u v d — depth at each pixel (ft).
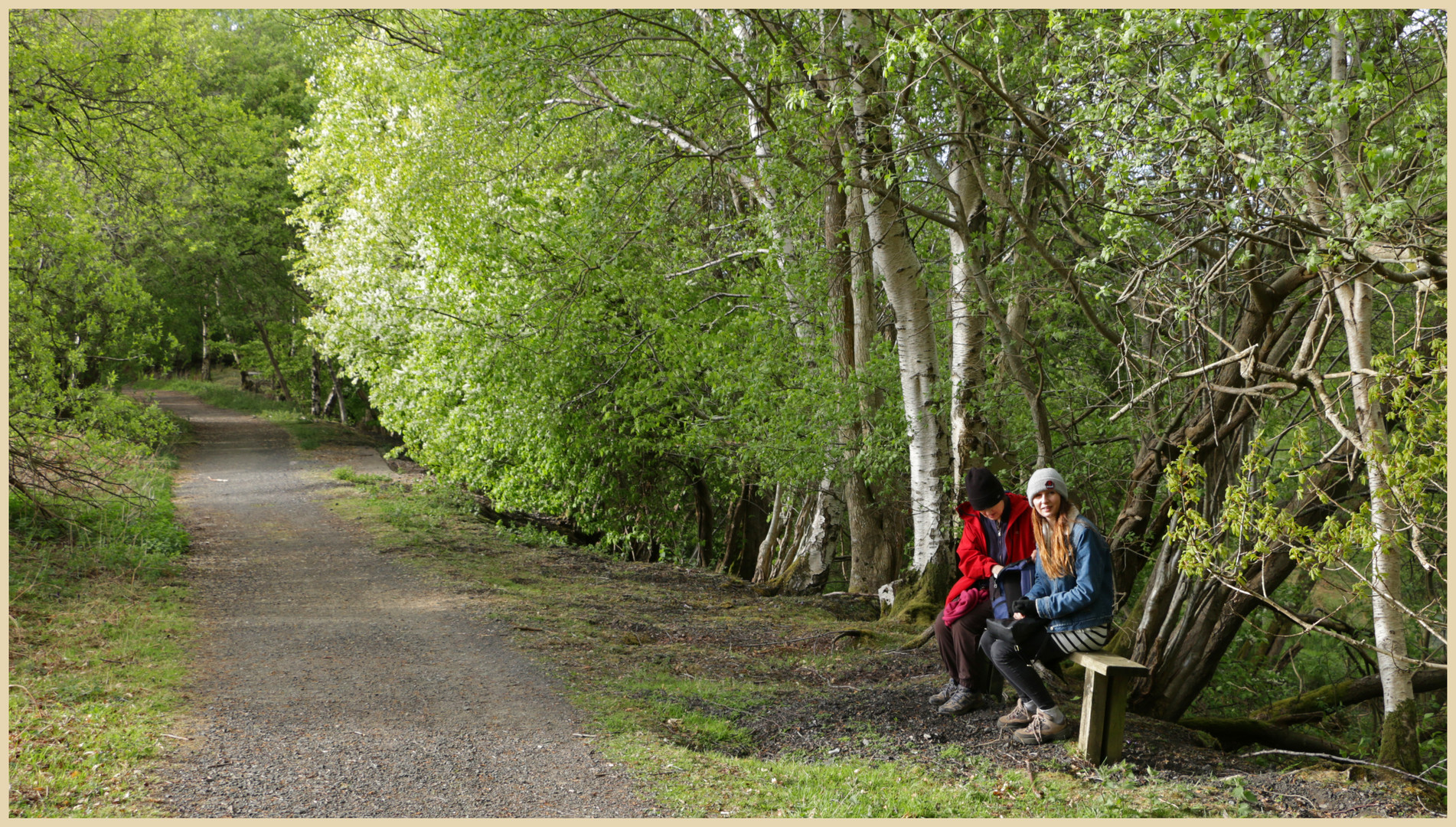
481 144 48.16
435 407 53.47
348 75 54.90
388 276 54.13
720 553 61.82
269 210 90.43
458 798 13.21
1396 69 17.99
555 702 19.11
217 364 169.37
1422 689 25.02
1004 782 14.44
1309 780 15.35
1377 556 15.84
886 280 30.50
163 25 44.88
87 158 41.83
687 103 34.32
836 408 33.22
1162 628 24.41
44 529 35.29
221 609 27.99
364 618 27.61
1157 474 25.16
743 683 21.95
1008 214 26.11
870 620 33.45
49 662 19.48
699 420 43.29
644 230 36.94
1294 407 26.73
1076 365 29.99
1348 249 14.93
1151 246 22.35
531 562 42.42
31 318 34.47
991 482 17.16
